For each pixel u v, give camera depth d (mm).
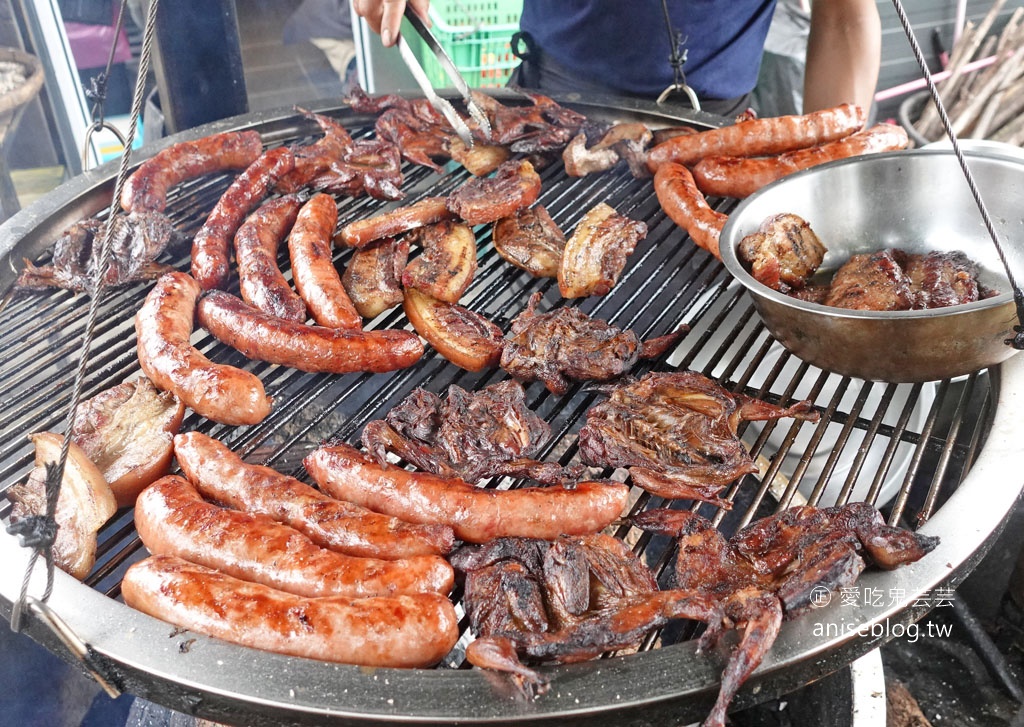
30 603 339
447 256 613
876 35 907
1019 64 1344
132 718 530
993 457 424
